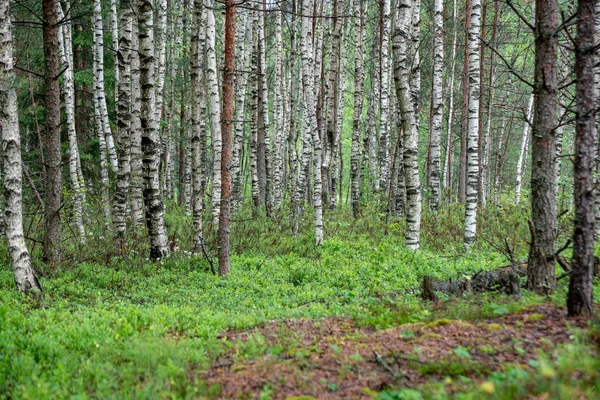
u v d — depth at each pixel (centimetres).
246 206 2530
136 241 1352
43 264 1088
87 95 2173
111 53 2045
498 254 1245
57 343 615
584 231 585
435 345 568
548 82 727
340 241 1498
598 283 833
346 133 4634
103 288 998
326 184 2714
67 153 2012
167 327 713
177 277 1104
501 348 534
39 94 1889
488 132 2664
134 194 1580
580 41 582
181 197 2581
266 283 1061
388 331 640
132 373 546
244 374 530
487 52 2631
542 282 766
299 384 496
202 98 2025
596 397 375
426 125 3662
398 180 2000
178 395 494
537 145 751
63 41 1808
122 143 1388
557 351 486
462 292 863
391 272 1096
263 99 2184
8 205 844
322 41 2239
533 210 772
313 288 1025
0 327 675
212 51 1423
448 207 2152
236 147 2183
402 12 1234
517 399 399
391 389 468
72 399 476
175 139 2931
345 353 575
